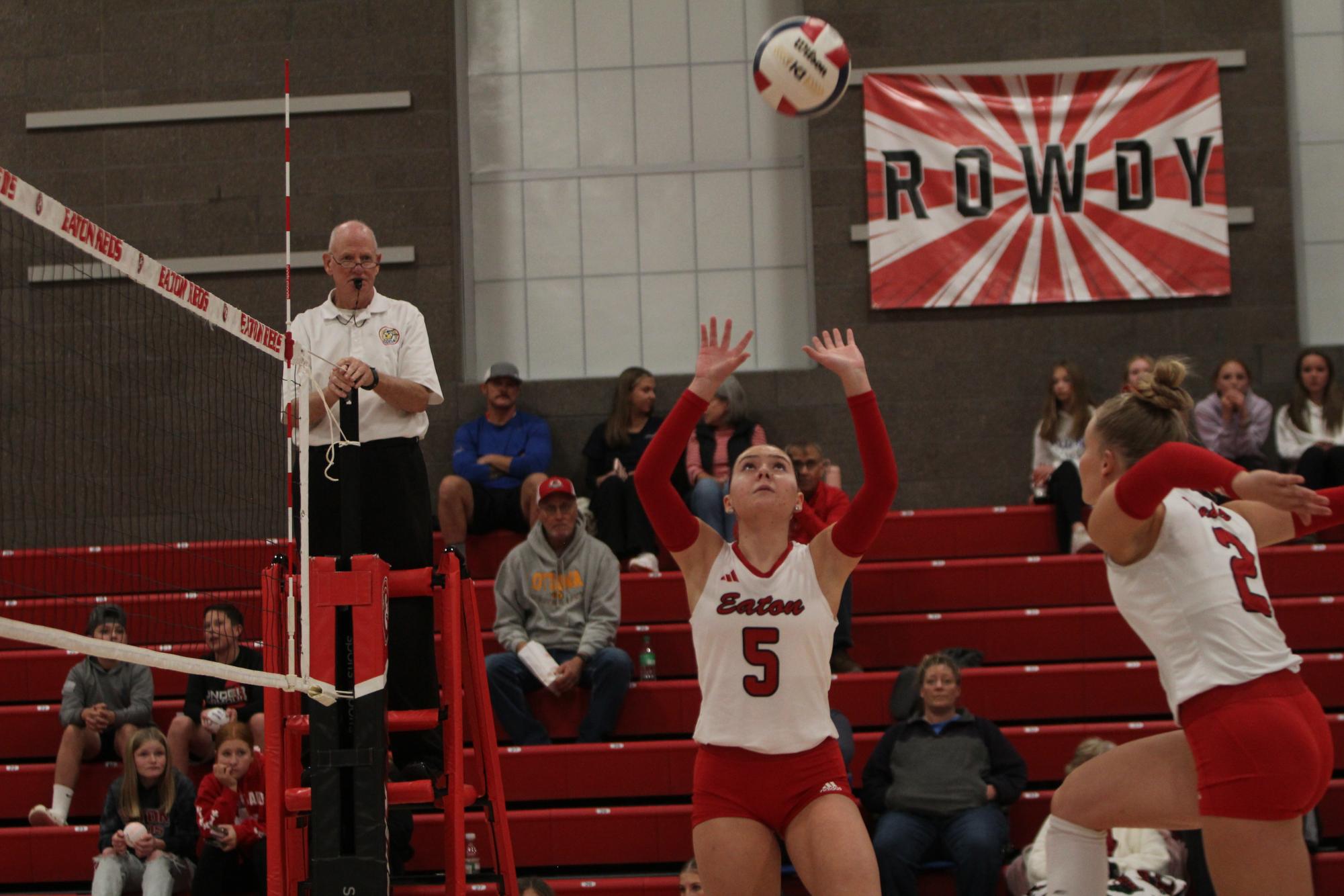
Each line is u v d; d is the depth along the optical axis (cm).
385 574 734
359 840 695
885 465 655
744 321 1744
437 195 1695
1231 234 1675
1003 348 1673
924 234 1686
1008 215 1681
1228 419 1523
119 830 1048
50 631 559
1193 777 599
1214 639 575
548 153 1770
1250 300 1666
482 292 1758
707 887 646
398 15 1712
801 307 1742
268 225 1684
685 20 1778
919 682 1116
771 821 648
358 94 1703
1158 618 590
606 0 1781
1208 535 591
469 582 795
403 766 826
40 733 1223
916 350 1678
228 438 1499
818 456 1348
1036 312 1677
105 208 1688
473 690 805
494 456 1506
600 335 1750
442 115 1702
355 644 707
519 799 1146
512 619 1234
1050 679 1231
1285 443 1539
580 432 1675
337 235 820
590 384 1678
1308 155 1722
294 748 768
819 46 810
